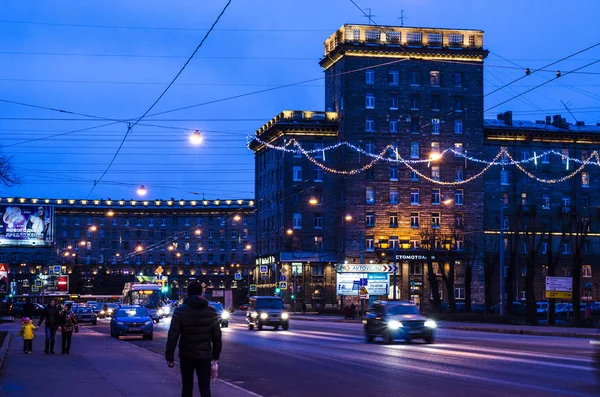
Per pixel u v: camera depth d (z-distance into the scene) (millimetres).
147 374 23281
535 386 19891
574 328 55625
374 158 108875
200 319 13594
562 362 26844
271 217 117938
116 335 46344
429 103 110062
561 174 113875
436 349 34250
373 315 40688
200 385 13578
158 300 92062
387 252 107188
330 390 19828
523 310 88750
